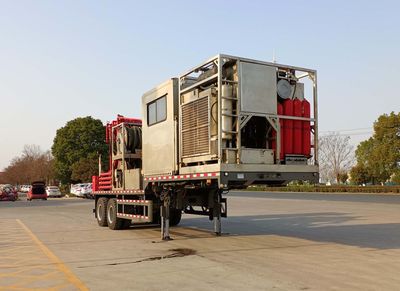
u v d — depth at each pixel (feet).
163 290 22.49
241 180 31.96
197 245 37.68
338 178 230.27
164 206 41.57
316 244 37.76
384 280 24.08
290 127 34.32
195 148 35.04
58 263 30.37
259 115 32.83
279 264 28.76
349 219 60.39
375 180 201.77
